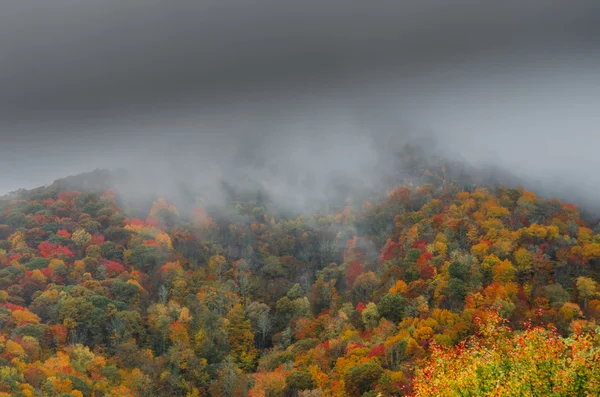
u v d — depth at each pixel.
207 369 116.88
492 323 43.56
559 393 33.94
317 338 123.50
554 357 35.69
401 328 105.69
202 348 123.56
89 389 95.00
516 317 100.69
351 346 101.62
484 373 38.03
